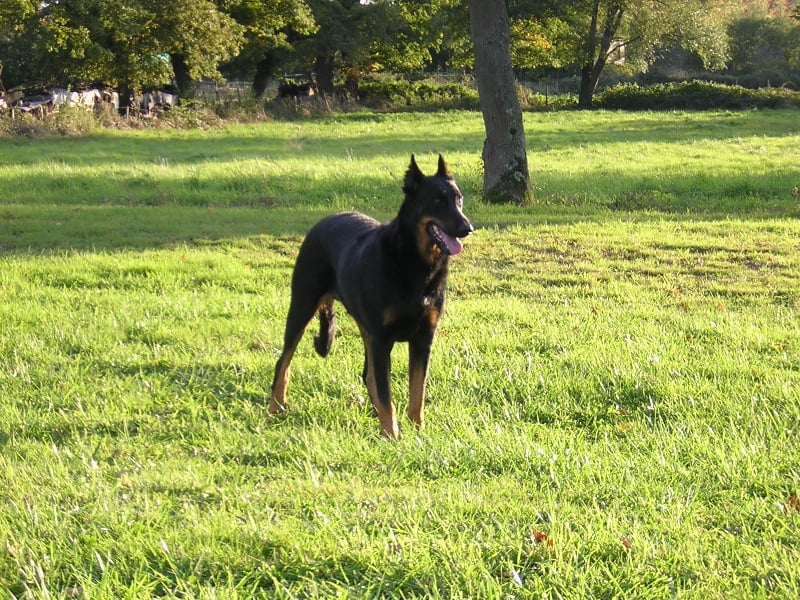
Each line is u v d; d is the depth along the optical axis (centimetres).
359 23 5316
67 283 1080
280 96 5494
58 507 455
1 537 415
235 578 382
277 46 5047
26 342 806
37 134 3375
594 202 1847
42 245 1336
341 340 818
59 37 3766
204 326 865
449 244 556
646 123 4247
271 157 2658
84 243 1354
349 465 520
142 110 4541
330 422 617
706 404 634
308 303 646
